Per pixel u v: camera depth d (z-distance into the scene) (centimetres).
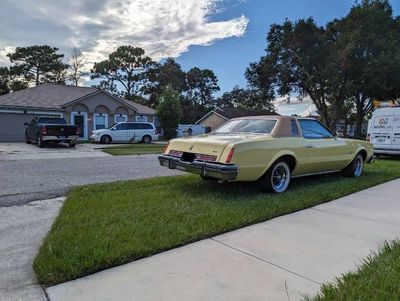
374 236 408
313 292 274
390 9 2802
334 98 3052
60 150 1677
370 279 282
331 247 372
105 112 2916
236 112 4647
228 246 372
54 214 495
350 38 2631
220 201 550
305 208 537
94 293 273
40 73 5272
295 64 3025
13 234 409
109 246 351
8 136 2434
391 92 2803
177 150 635
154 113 3356
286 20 2984
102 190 643
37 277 297
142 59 5628
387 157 1445
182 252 354
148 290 277
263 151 584
